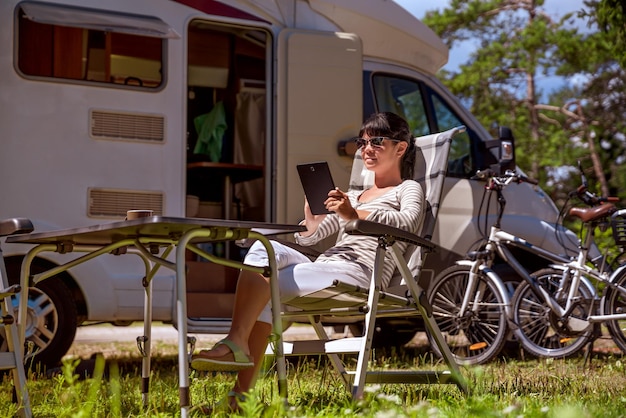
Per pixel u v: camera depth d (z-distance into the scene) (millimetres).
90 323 6875
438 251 7520
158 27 6633
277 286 3666
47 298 6340
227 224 3398
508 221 7738
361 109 7285
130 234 3643
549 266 7191
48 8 6375
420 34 7926
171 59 6785
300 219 7020
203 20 6895
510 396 4230
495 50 24344
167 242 3893
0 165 6258
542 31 23453
